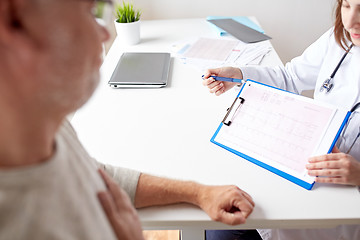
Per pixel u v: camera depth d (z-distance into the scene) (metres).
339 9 0.91
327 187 0.69
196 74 1.20
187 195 0.66
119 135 0.87
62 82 0.33
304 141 0.74
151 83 1.10
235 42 1.45
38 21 0.30
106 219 0.45
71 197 0.38
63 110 0.36
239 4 1.91
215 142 0.83
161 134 0.87
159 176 0.70
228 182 0.71
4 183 0.32
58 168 0.37
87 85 0.38
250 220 0.63
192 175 0.73
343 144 0.88
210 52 1.37
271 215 0.63
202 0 1.88
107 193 0.50
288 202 0.66
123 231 0.50
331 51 1.02
